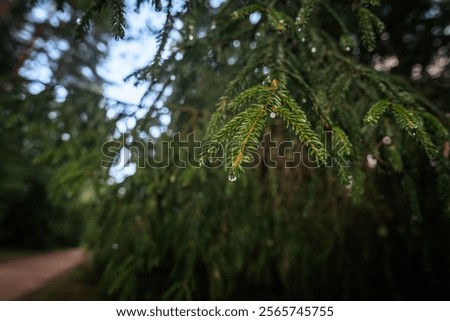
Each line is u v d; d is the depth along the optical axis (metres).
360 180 1.24
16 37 4.14
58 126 2.56
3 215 10.06
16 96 2.33
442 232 2.11
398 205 2.11
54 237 11.58
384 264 2.57
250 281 3.60
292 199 2.28
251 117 0.76
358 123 1.26
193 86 2.10
